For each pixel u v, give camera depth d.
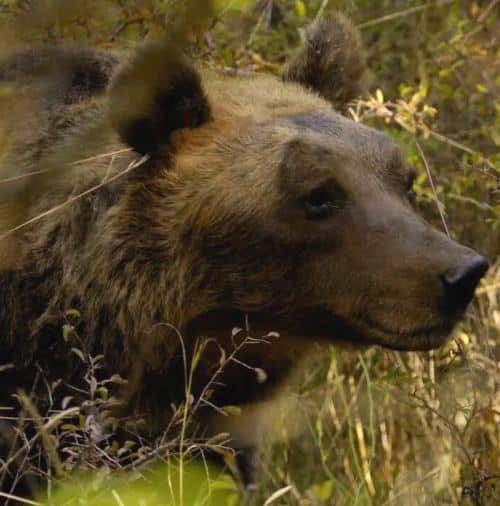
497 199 12.46
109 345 9.48
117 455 8.95
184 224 9.26
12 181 9.38
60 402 9.53
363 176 9.10
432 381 11.57
